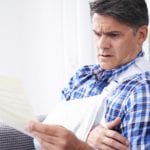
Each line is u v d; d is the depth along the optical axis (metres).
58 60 1.96
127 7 0.82
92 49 1.88
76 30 1.90
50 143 0.72
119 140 0.79
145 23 0.88
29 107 0.75
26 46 1.93
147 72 0.87
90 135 0.84
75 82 1.05
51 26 1.94
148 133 0.76
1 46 1.89
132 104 0.79
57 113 0.92
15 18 1.90
